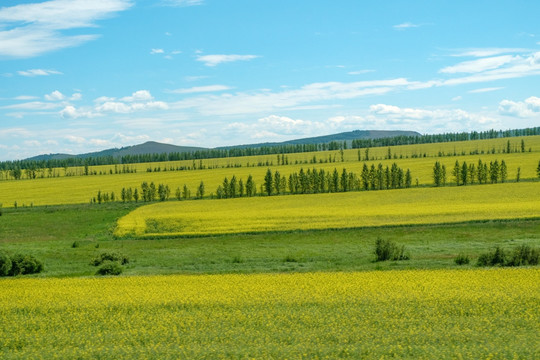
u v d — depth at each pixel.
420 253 46.97
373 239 55.88
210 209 87.62
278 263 44.34
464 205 73.88
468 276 34.31
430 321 23.70
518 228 57.81
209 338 21.97
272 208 83.88
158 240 60.34
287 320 24.41
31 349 21.23
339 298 28.67
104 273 41.88
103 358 19.81
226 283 34.34
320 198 95.31
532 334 21.31
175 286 33.75
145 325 24.56
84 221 84.50
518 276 33.75
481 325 22.88
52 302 29.64
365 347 20.12
